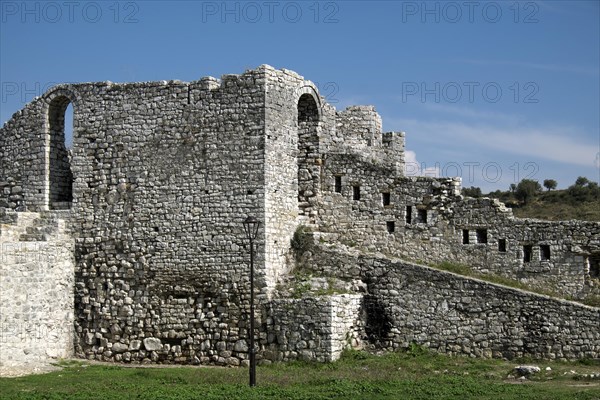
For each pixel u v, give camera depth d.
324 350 41.34
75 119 47.28
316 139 48.28
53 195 48.44
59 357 45.00
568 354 40.69
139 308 45.41
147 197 45.84
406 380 35.34
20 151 48.69
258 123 44.59
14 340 41.88
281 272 44.94
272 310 42.78
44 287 44.12
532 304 41.47
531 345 41.34
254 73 44.88
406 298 43.59
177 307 44.84
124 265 45.84
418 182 46.62
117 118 46.69
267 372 38.81
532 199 85.56
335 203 47.81
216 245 44.50
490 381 35.66
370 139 50.19
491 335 42.00
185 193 45.28
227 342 43.84
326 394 32.31
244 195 44.38
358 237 47.41
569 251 43.47
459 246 45.56
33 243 43.50
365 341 43.91
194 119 45.53
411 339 43.34
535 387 33.59
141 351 45.12
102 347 45.72
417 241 46.38
